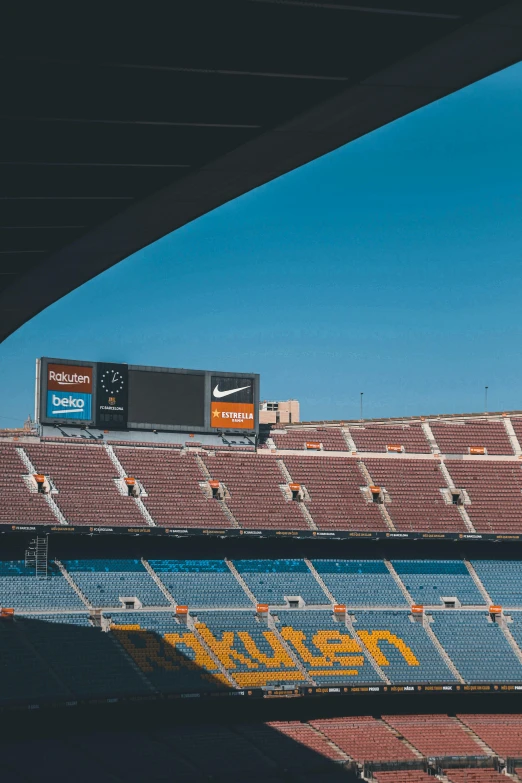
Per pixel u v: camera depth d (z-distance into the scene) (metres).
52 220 35.47
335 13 22.19
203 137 29.23
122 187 32.81
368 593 90.94
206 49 24.62
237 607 86.12
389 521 94.69
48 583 82.38
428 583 93.38
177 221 35.97
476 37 21.88
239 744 76.44
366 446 103.62
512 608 92.00
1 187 32.44
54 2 22.73
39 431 91.25
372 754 76.94
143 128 28.89
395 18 21.95
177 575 87.69
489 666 85.25
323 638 85.19
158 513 88.12
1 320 49.00
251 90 26.31
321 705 84.69
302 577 91.19
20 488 85.88
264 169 30.97
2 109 27.83
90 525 81.81
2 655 73.81
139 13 23.12
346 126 27.50
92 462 91.44
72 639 77.81
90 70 25.94
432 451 104.38
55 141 29.78
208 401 96.38
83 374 91.62
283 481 96.75
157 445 95.62
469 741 81.56
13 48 24.75
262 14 22.81
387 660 84.06
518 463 104.50
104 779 66.50
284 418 127.00
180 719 80.38
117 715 77.75
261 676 79.25
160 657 78.44
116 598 83.06
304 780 72.06
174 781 67.88
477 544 99.12
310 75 25.02
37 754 70.00
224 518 90.00
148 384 93.94
